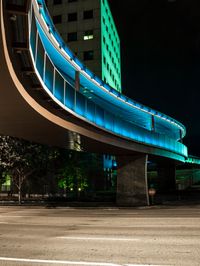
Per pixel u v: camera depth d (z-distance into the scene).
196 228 14.45
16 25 10.55
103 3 74.50
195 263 8.26
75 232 14.17
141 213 24.55
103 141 27.88
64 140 26.73
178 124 59.06
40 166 43.06
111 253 9.58
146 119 50.66
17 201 43.16
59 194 55.97
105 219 19.95
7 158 40.28
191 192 61.81
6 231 14.95
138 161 37.31
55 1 74.44
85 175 50.69
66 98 20.34
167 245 10.56
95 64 70.94
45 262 8.68
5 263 8.63
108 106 41.66
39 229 15.53
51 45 22.52
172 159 51.28
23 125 20.81
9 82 13.62
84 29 72.25
